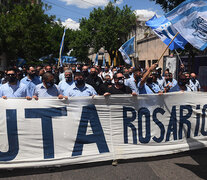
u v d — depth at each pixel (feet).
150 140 13.44
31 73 15.81
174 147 13.82
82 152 12.32
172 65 40.73
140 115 13.23
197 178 10.98
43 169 11.93
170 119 13.80
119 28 82.69
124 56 30.42
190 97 14.05
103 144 12.66
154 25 19.74
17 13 84.38
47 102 11.93
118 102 12.85
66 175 11.19
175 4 32.78
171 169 11.91
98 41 82.02
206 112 14.39
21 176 11.07
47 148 11.94
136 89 15.61
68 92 14.25
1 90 13.83
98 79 19.51
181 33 13.15
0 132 11.57
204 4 12.95
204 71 32.19
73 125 12.24
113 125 12.84
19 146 11.74
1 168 11.42
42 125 11.89
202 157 13.58
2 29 74.84
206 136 14.52
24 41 78.79
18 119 11.69
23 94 14.02
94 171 11.66
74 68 28.78
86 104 12.41
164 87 19.69
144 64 71.67
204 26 12.75
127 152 13.00
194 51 33.63
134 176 11.14
